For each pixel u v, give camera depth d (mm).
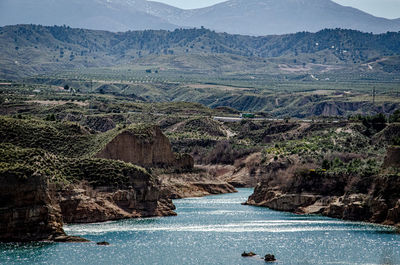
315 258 174250
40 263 161875
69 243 182500
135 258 171125
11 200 177875
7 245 175875
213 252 180500
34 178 180500
